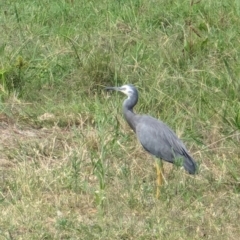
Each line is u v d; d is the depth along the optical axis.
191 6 17.41
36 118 13.58
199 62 15.30
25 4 18.67
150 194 10.98
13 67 14.73
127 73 14.92
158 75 14.53
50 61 15.27
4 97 14.20
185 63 15.38
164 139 11.26
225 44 15.99
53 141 12.54
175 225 10.12
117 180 11.23
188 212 10.51
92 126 13.39
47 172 11.41
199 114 13.42
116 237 9.82
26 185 10.92
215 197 11.02
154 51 15.62
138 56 15.38
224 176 11.55
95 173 11.36
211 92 13.97
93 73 14.92
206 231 10.09
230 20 17.39
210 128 13.05
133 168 11.77
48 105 13.97
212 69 14.92
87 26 17.30
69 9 18.38
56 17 18.06
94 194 10.82
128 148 12.40
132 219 10.23
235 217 10.42
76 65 15.23
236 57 15.41
